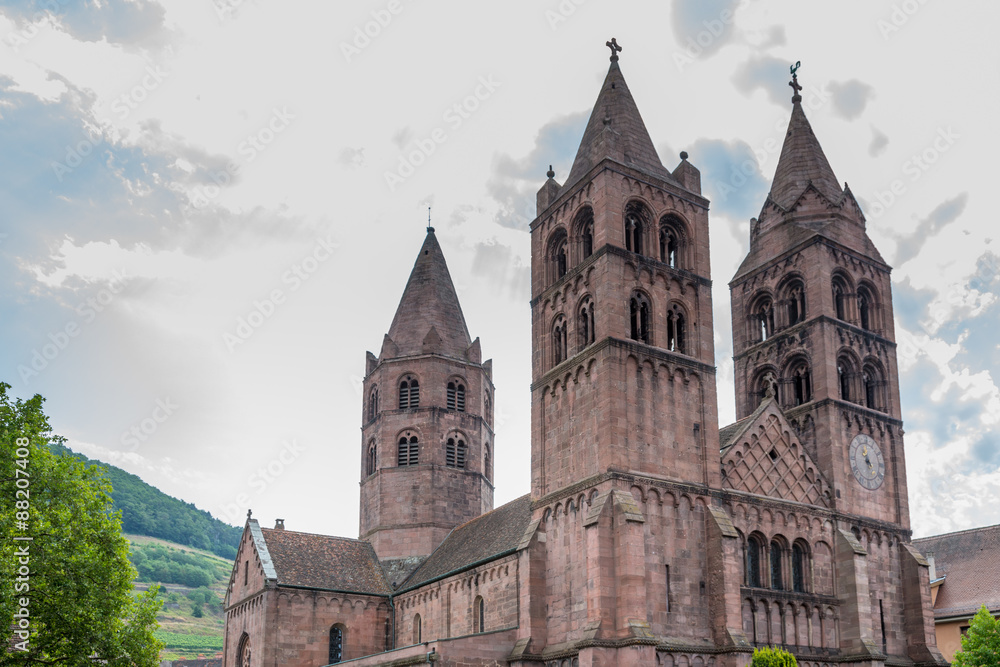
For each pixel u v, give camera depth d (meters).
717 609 62.19
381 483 98.25
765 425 71.19
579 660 59.06
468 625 74.38
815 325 77.25
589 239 72.50
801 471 71.81
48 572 47.06
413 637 84.38
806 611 67.50
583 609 61.69
